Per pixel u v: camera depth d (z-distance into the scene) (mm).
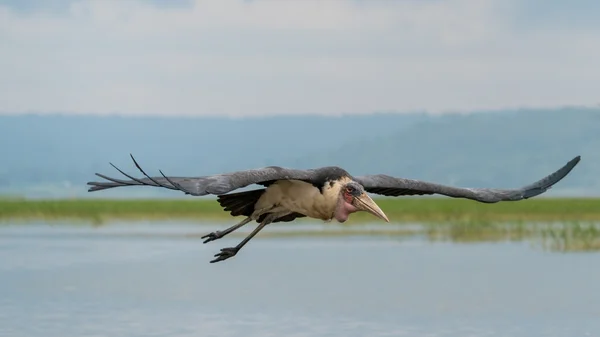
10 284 26562
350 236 40312
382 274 28797
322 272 29109
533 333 20703
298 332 20734
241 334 20609
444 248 35406
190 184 12656
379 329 21094
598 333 20828
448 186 15445
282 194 15117
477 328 21250
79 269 29578
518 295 24984
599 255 32656
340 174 15008
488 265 30609
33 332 20688
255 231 15414
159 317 22234
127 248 35469
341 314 22625
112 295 25000
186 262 31484
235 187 12938
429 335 20422
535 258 32156
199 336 20344
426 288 26000
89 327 21188
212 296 24875
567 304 23844
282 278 28047
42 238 39375
